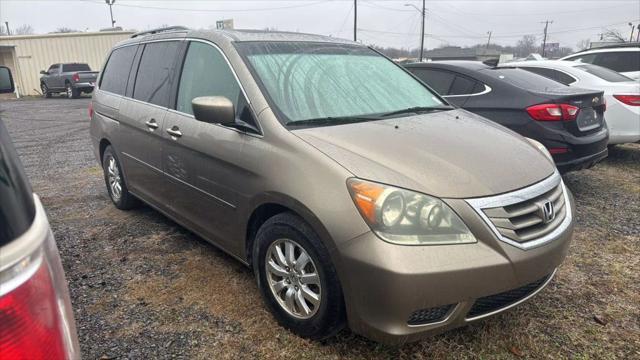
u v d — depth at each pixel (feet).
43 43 85.51
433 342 8.66
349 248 7.20
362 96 10.69
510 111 16.24
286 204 8.16
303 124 9.07
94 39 88.58
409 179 7.43
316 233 7.80
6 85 8.98
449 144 8.77
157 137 12.11
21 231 3.49
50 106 58.65
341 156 7.91
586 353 8.45
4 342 3.33
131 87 14.11
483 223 7.32
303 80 10.22
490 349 8.51
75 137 33.04
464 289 7.07
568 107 15.25
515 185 7.95
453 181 7.55
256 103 9.26
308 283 8.23
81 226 14.49
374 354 8.30
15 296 3.38
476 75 17.61
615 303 10.07
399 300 6.90
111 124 14.85
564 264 11.85
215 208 10.30
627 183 19.13
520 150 9.30
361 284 7.17
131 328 9.09
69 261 12.01
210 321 9.30
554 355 8.39
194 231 11.60
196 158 10.55
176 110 11.60
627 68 28.76
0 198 3.41
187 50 11.84
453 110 11.80
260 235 9.00
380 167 7.65
